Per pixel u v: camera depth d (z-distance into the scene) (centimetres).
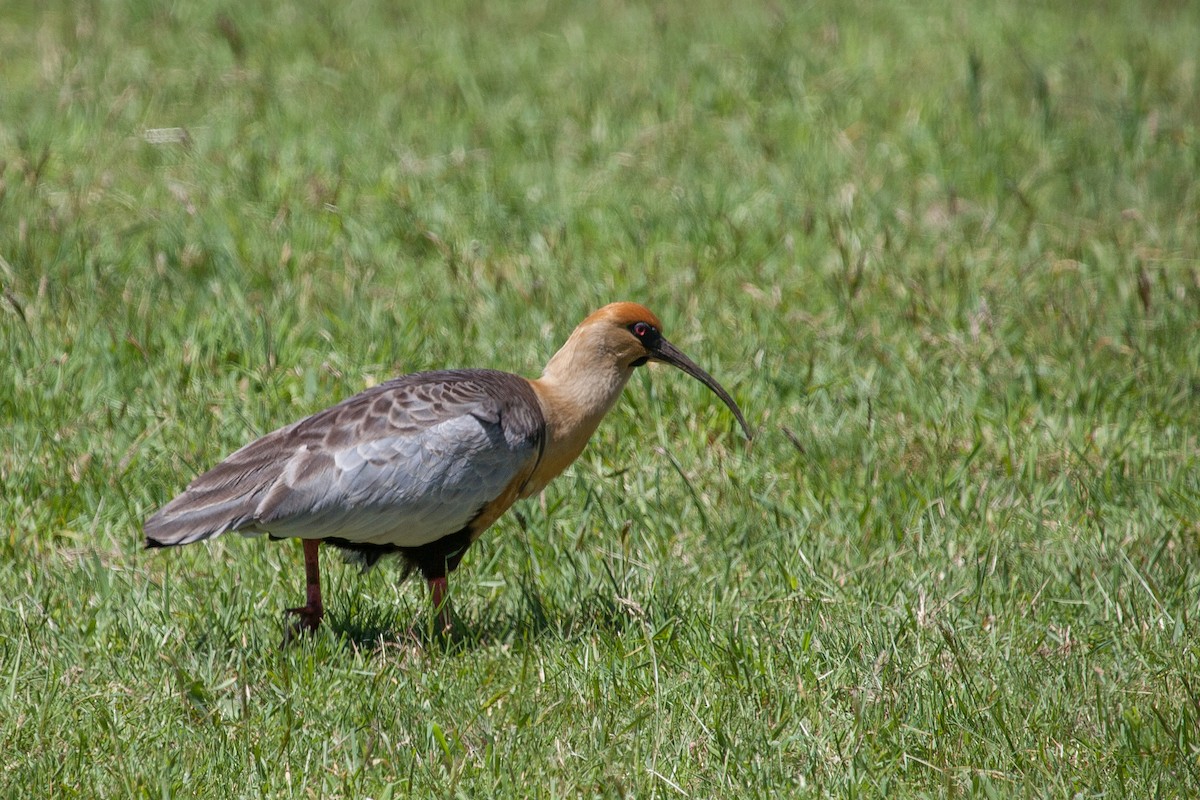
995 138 1870
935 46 2267
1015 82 2080
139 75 2008
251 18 2289
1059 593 992
